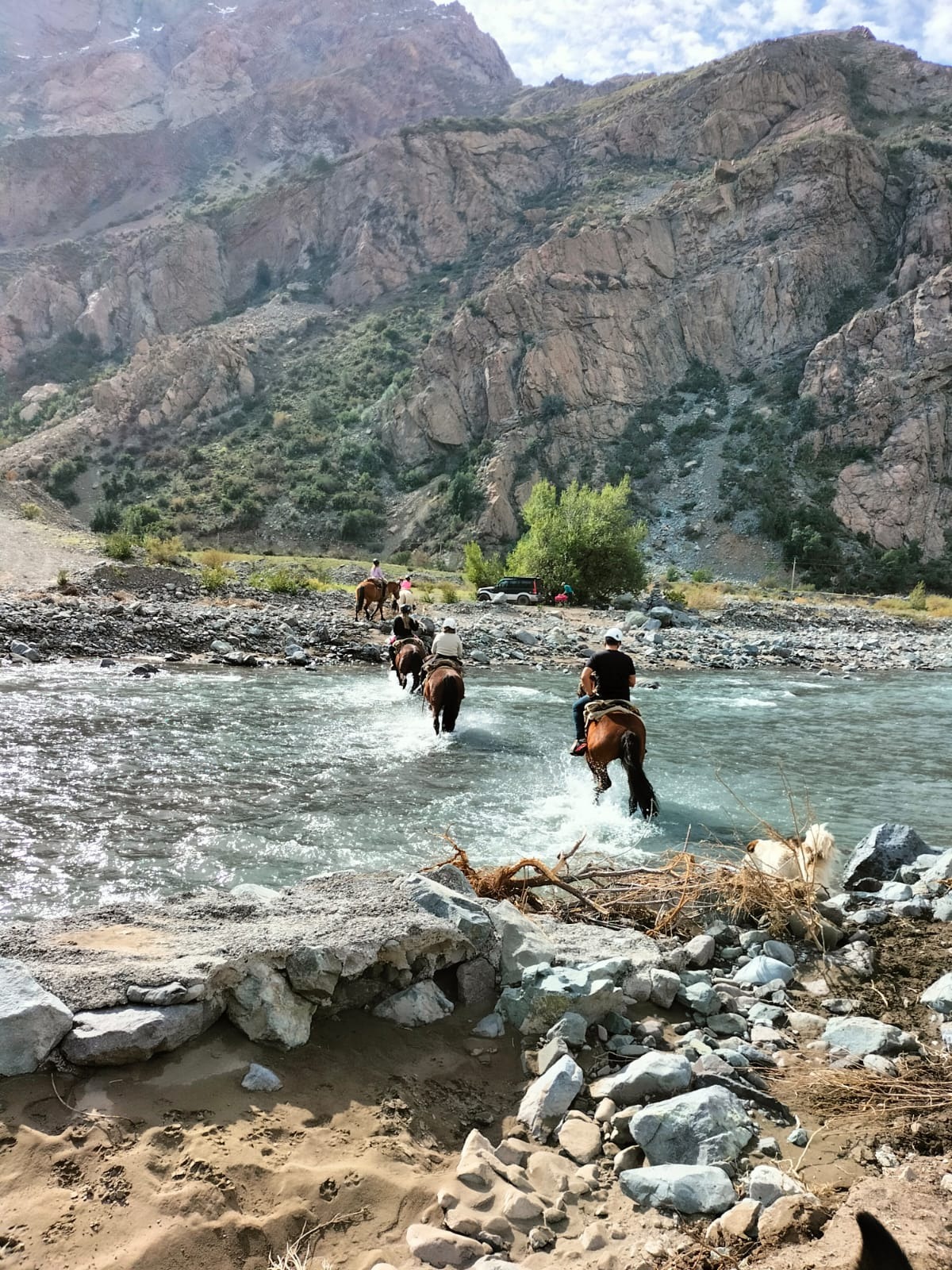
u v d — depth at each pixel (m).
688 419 103.94
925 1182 3.07
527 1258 2.82
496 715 14.55
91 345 164.62
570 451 98.62
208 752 10.97
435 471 102.50
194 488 106.00
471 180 162.25
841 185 116.62
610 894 6.05
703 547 86.81
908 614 43.09
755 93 156.12
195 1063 3.50
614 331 109.12
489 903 5.30
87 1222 2.70
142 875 6.88
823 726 15.06
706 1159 3.29
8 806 8.42
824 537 83.69
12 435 131.38
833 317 109.50
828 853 6.44
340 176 175.00
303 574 41.31
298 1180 2.99
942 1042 4.30
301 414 120.94
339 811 8.78
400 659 15.68
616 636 9.76
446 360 108.88
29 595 23.59
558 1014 4.21
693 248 119.75
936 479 89.00
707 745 13.12
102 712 13.06
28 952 3.92
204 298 170.00
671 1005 4.63
